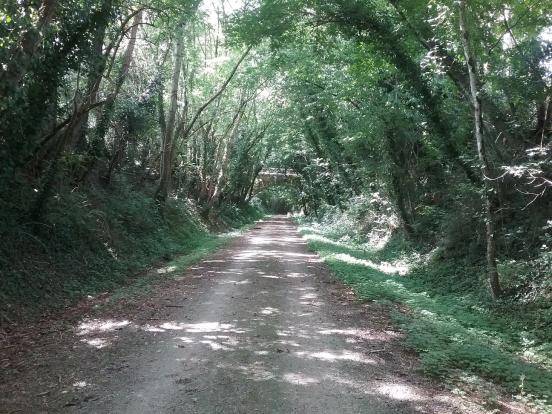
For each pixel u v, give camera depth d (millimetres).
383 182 22203
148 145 28375
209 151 38781
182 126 26031
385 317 9352
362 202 27531
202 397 5301
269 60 24078
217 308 9828
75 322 8742
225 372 6078
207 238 28406
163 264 17422
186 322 8656
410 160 20234
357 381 5852
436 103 15617
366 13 15031
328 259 17703
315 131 33062
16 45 8391
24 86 10695
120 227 17656
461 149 15430
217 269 15711
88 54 13039
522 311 10398
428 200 20547
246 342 7406
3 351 7086
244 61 27109
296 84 27141
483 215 13805
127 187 21953
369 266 16750
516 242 12977
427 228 19562
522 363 7418
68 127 13141
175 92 24359
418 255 18406
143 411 4949
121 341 7445
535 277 11180
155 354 6797
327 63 20625
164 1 16609
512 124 14219
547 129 13719
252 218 61500
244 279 13625
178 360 6531
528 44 13867
